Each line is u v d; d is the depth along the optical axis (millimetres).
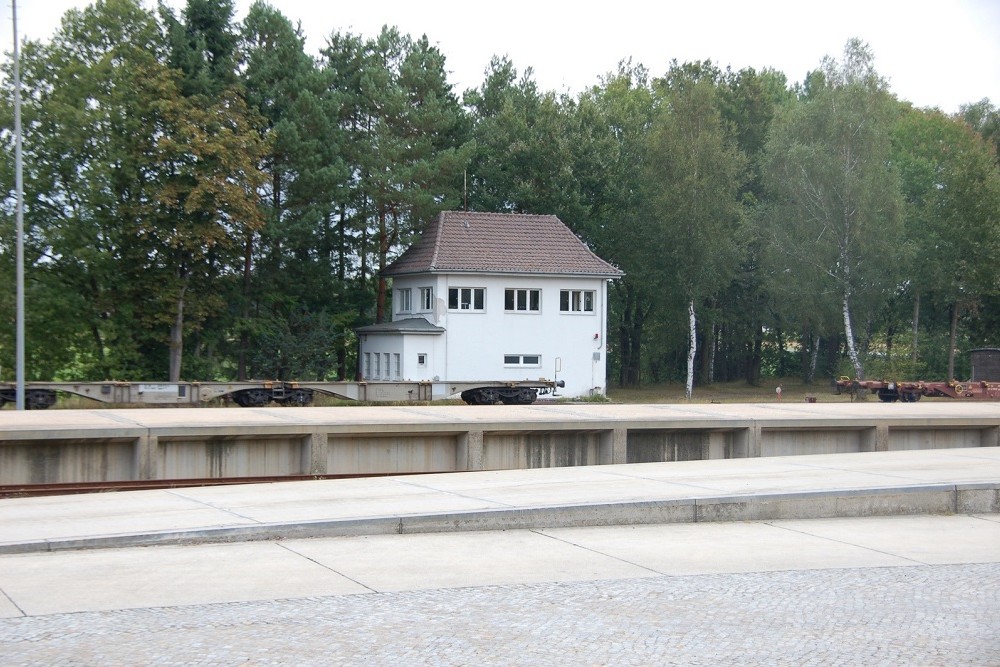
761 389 76000
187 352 59312
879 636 8711
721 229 65000
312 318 59469
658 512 14008
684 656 8023
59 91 53188
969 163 70125
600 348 57875
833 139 64250
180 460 21344
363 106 64250
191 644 8148
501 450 23672
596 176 69875
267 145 55000
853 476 16703
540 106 70938
